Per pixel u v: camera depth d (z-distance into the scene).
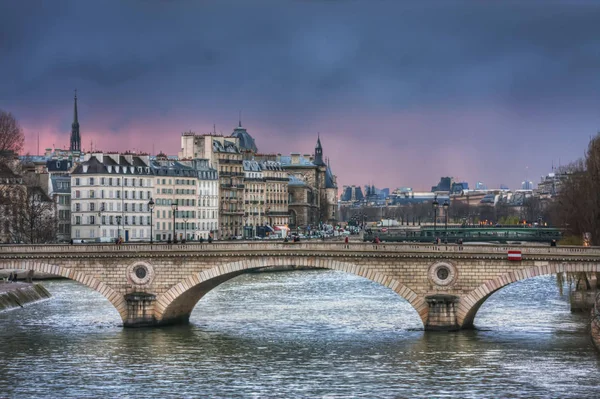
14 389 194.38
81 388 194.88
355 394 189.00
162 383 198.00
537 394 187.50
